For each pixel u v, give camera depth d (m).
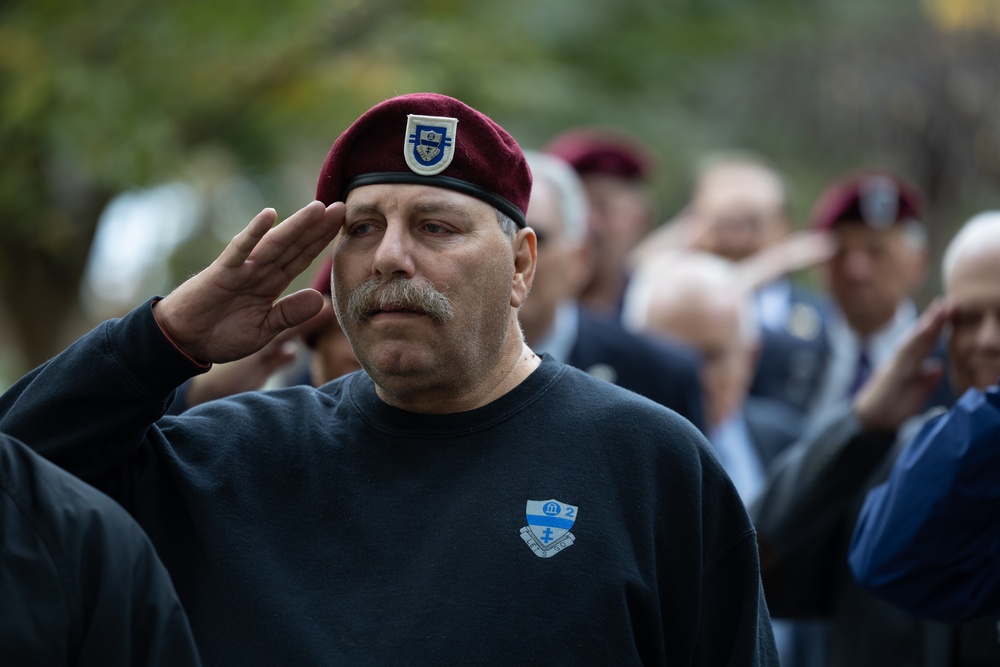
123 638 6.09
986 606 8.80
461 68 19.56
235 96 19.03
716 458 7.52
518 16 21.08
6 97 17.45
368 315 7.16
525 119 23.66
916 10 28.08
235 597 7.09
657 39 23.16
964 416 8.66
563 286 12.49
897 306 16.14
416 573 7.00
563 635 6.85
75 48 18.08
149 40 18.25
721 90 28.47
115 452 7.29
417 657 6.80
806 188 29.33
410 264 7.09
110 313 22.53
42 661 5.95
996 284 9.88
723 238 19.86
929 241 27.64
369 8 19.61
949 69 27.91
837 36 27.58
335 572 7.11
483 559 6.96
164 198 21.38
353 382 7.79
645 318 14.12
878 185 16.02
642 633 7.12
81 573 6.11
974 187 27.98
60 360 7.26
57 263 20.27
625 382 12.70
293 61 18.92
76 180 19.83
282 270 7.27
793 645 13.60
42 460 6.32
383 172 7.20
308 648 6.89
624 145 16.83
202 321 7.21
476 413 7.36
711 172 20.45
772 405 16.41
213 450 7.52
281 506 7.36
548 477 7.16
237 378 9.71
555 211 12.40
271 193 22.48
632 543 7.13
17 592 5.98
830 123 28.62
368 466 7.36
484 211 7.25
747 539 7.47
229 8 18.08
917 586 8.80
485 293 7.21
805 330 17.25
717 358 13.87
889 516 8.79
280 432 7.59
